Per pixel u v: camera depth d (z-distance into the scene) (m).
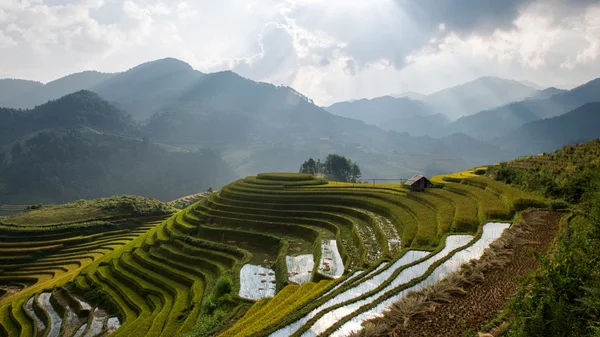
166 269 53.41
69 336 44.41
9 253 75.56
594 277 15.49
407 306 19.28
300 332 18.75
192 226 67.12
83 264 70.94
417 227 39.66
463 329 17.03
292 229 56.12
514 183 46.88
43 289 58.50
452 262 25.94
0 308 54.25
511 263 23.72
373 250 38.94
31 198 185.75
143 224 96.88
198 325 32.88
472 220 35.31
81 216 93.75
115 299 50.44
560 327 13.57
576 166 42.66
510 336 14.54
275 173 89.38
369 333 17.25
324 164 136.25
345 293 23.78
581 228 25.11
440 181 58.75
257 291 39.06
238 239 58.16
